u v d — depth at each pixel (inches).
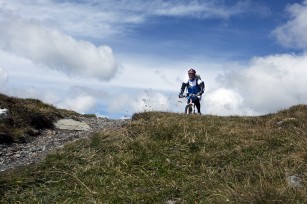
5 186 384.8
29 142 611.5
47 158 456.8
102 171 422.0
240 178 371.2
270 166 383.9
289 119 617.6
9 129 621.6
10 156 529.0
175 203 346.0
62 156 459.2
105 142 500.1
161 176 413.4
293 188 319.0
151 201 351.9
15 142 598.2
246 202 300.2
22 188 386.9
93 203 348.2
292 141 457.1
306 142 428.8
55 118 759.1
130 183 394.3
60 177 409.7
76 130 726.5
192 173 416.5
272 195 299.4
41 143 606.9
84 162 446.0
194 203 338.6
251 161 422.9
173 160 451.2
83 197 363.9
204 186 368.2
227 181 363.6
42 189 386.0
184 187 372.8
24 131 641.6
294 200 295.7
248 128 572.4
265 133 516.1
